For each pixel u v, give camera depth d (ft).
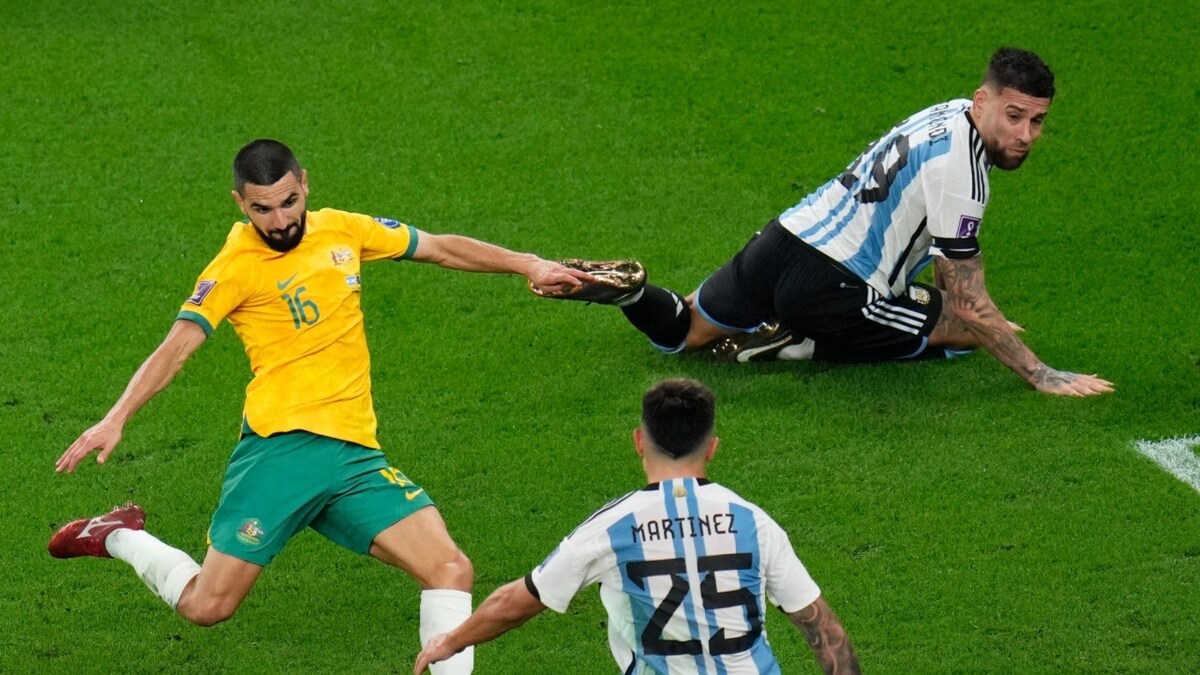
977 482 75.00
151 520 75.25
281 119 113.09
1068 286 92.68
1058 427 79.00
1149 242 96.53
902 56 119.14
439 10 127.34
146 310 92.63
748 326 85.56
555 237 99.66
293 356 61.46
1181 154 105.81
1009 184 103.91
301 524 61.67
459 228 100.58
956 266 78.64
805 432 79.71
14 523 74.90
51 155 108.68
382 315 92.48
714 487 48.98
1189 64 116.06
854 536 71.67
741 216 101.60
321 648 66.54
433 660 51.55
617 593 48.52
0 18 125.80
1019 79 74.49
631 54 120.98
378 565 72.08
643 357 87.97
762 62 119.24
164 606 69.51
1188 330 87.15
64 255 97.96
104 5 127.95
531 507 75.41
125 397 58.90
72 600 69.82
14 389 85.40
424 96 116.16
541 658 65.00
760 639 49.03
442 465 78.69
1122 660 63.00
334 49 122.11
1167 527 71.00
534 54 121.29
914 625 65.72
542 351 88.74
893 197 79.10
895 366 85.66
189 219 101.76
